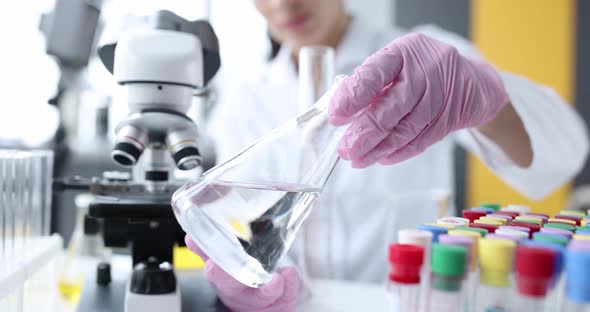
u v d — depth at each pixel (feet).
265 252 1.83
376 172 5.12
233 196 1.83
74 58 3.50
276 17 4.80
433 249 1.55
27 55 6.81
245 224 1.81
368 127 2.15
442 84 2.34
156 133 2.56
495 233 1.75
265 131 5.45
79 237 3.52
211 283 2.48
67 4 3.43
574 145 4.08
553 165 3.87
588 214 2.45
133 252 2.67
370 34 5.36
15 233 2.68
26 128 6.55
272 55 5.73
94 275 2.87
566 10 8.25
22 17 7.00
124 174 3.10
